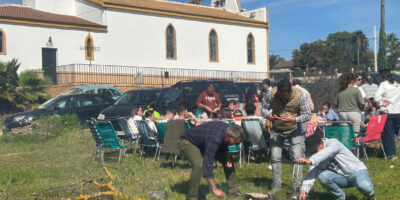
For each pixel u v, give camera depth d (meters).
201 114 12.34
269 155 9.70
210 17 39.09
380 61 42.62
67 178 8.02
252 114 9.70
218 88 17.39
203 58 39.03
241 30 41.91
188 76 37.41
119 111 14.17
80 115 16.25
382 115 8.79
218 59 40.19
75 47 31.53
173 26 37.00
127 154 10.47
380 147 10.20
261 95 18.00
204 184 7.10
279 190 6.43
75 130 14.70
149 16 35.44
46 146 12.49
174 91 15.66
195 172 5.92
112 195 6.31
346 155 5.66
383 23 42.47
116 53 33.50
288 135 6.34
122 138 11.28
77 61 31.62
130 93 15.56
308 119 6.18
